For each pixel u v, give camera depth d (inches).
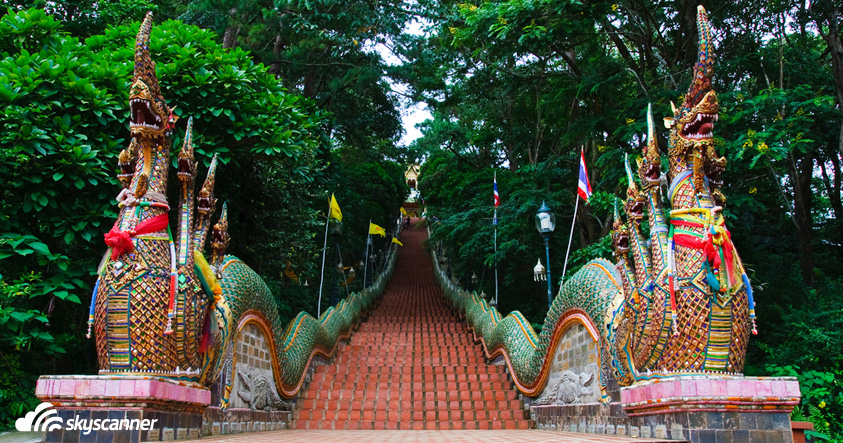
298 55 578.2
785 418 170.7
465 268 795.4
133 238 183.6
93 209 246.2
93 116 256.7
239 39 565.6
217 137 301.9
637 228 216.7
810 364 327.0
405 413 359.9
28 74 240.8
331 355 474.0
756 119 375.6
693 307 183.3
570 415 290.2
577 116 586.6
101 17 361.4
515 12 437.7
